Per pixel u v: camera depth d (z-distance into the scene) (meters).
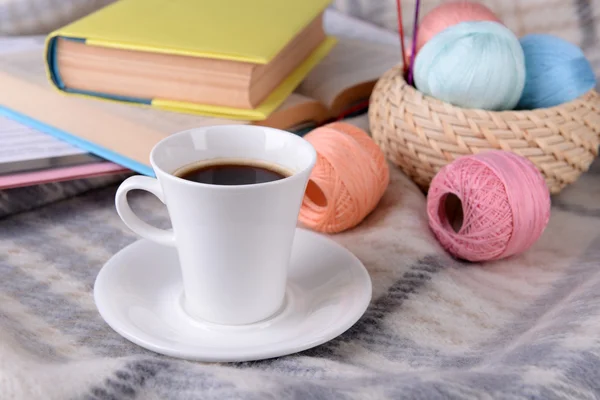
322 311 0.76
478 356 0.75
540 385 0.69
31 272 0.81
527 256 0.86
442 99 0.88
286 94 0.95
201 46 0.90
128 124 0.90
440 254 0.84
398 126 0.90
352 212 0.85
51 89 0.95
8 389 0.67
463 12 0.92
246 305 0.75
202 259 0.74
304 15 1.01
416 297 0.79
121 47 0.91
